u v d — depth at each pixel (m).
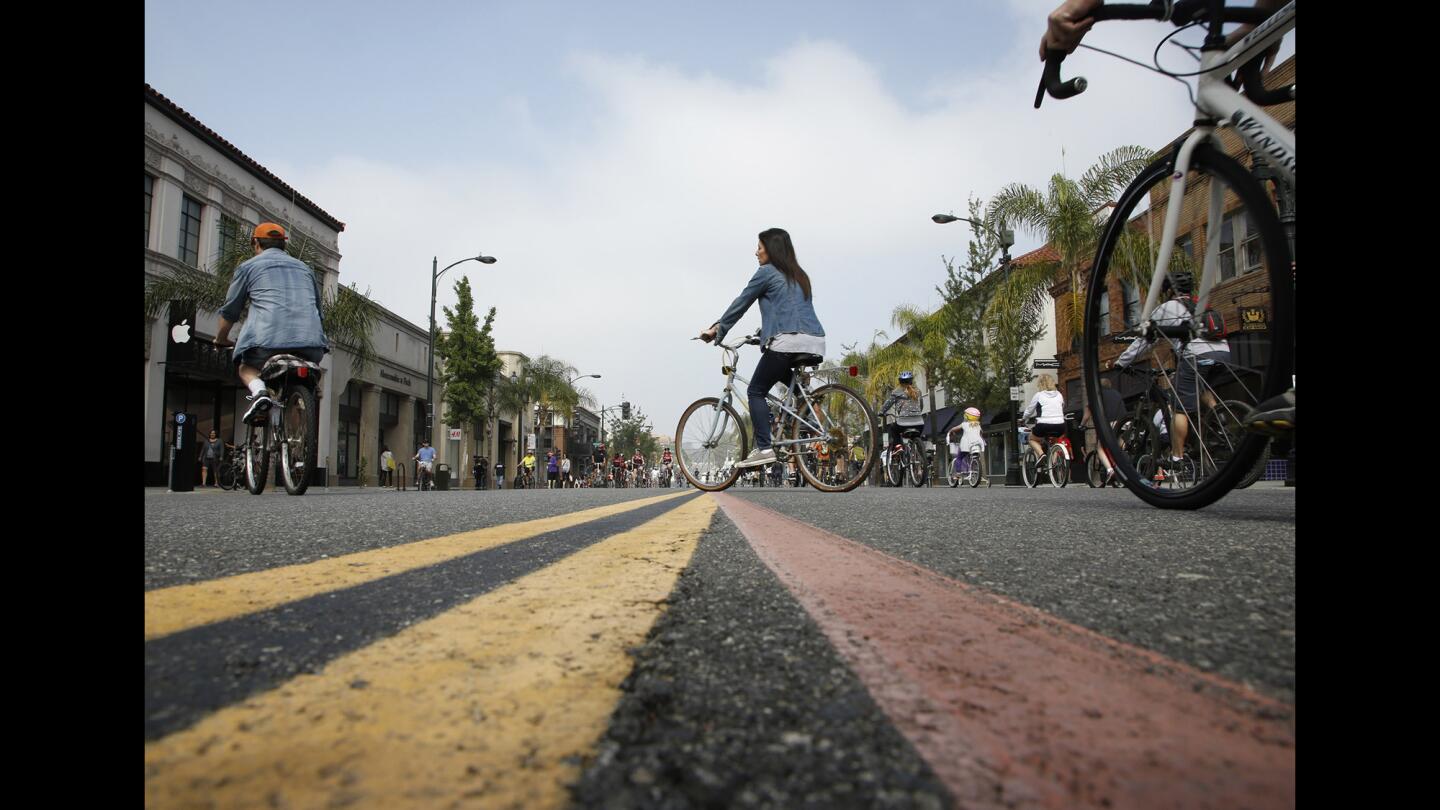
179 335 14.01
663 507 3.78
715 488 7.03
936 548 1.67
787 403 6.35
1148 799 0.40
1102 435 3.27
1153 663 0.69
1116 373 3.21
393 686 0.61
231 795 0.40
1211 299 2.61
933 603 0.99
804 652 0.73
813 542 1.81
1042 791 0.41
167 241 18.88
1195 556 1.51
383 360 31.80
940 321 22.92
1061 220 16.56
